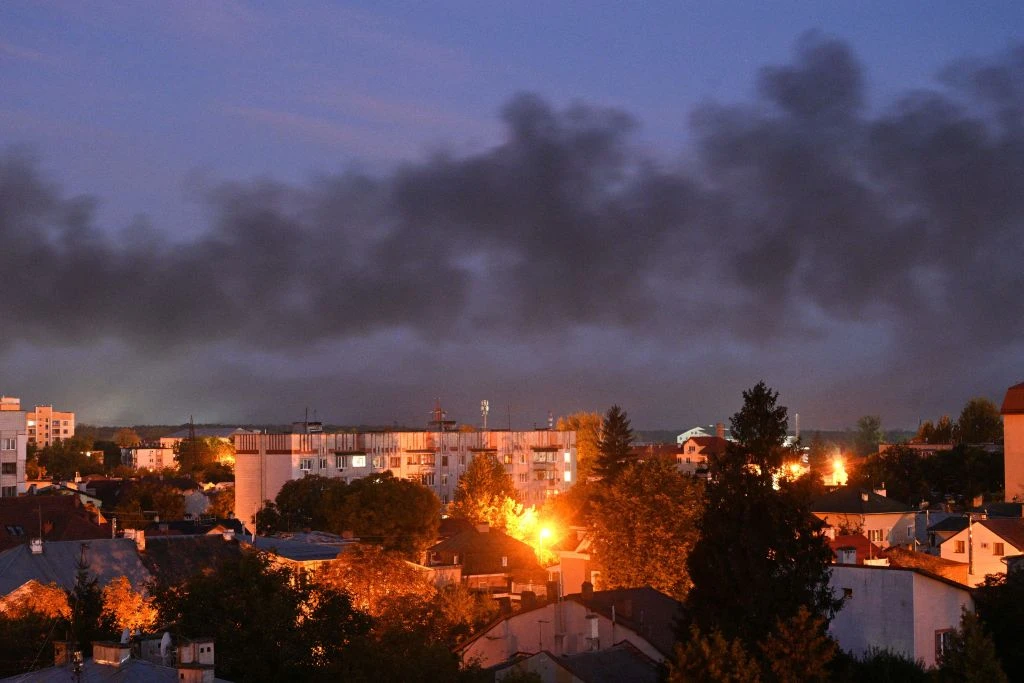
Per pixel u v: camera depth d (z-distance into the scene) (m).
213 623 67.06
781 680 49.09
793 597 54.94
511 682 55.59
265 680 63.78
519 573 118.44
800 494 56.97
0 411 189.25
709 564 56.75
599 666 62.00
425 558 122.69
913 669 55.81
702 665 49.56
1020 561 89.56
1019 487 188.12
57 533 129.25
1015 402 189.50
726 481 57.38
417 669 57.03
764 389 58.75
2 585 93.50
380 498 121.00
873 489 185.75
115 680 47.97
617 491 113.56
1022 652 60.78
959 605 62.25
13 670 64.06
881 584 61.12
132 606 81.50
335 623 69.00
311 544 115.38
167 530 147.62
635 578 108.69
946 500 198.00
